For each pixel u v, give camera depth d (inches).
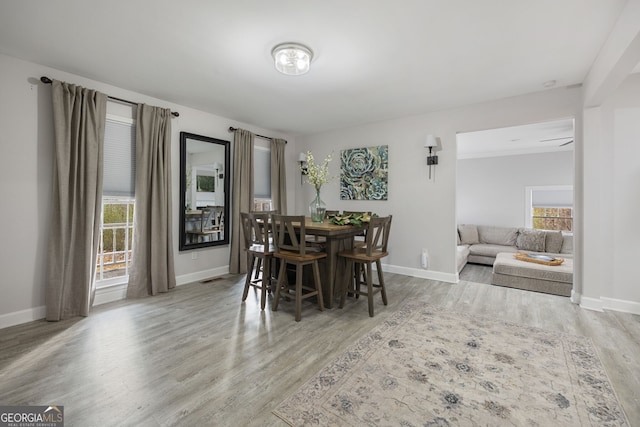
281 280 119.8
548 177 246.8
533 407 63.1
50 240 109.0
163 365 79.4
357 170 195.9
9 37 91.7
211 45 96.8
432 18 82.5
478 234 259.4
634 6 72.2
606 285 123.0
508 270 159.5
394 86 130.6
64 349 87.4
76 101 114.3
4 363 79.7
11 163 103.6
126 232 139.3
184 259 157.6
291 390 69.1
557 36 90.9
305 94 140.1
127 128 134.0
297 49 96.5
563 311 120.1
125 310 119.2
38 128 109.0
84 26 86.2
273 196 207.2
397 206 180.5
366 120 184.4
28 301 107.6
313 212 143.7
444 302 131.3
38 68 108.9
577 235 130.3
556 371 76.6
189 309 120.7
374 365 79.6
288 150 226.2
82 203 114.9
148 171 137.3
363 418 60.0
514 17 81.7
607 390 68.6
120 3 76.0
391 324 106.6
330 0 75.0
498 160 267.1
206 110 163.9
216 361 81.6
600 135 120.3
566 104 130.7
